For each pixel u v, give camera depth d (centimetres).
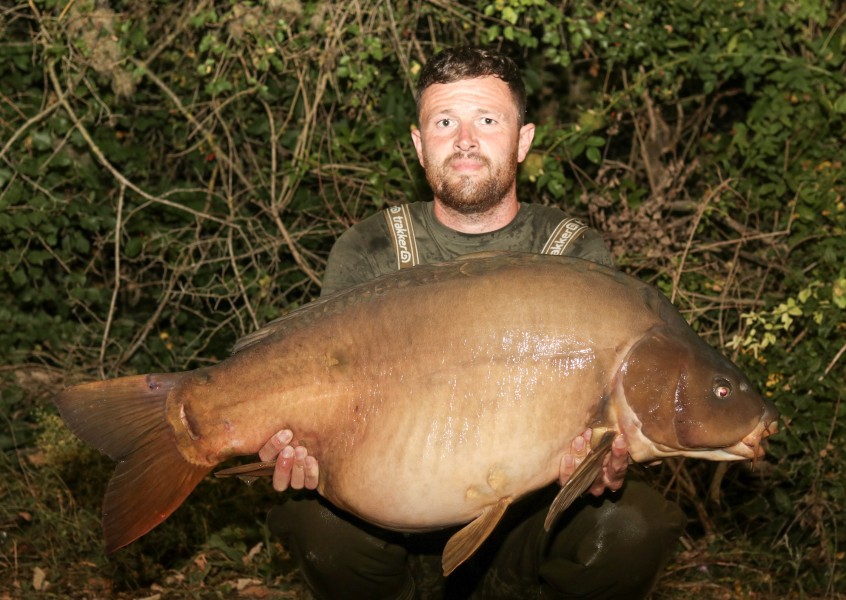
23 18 618
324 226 608
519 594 335
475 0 612
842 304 508
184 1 613
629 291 282
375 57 567
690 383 276
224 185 597
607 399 277
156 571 467
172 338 618
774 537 502
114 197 619
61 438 519
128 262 640
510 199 338
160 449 282
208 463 283
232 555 474
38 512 490
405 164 580
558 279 281
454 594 347
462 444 274
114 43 568
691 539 511
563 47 610
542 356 275
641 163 612
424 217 341
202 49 570
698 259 577
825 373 507
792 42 599
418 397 276
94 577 461
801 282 538
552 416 275
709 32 579
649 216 562
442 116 331
